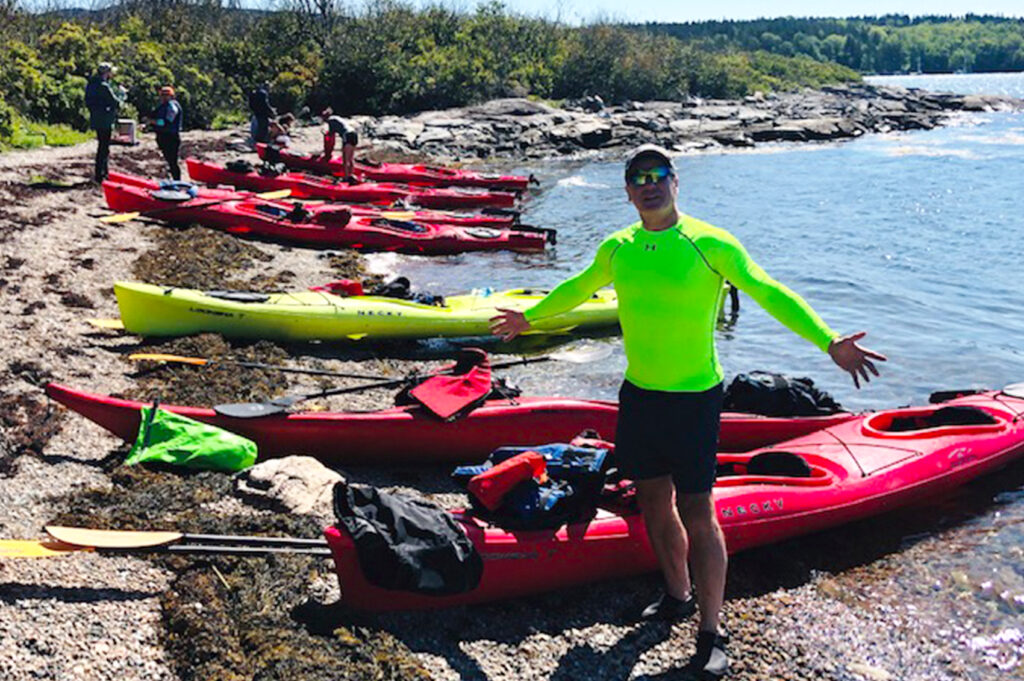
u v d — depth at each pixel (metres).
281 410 6.85
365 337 10.07
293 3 39.72
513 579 5.19
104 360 8.59
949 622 5.34
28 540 5.16
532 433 7.23
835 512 6.15
